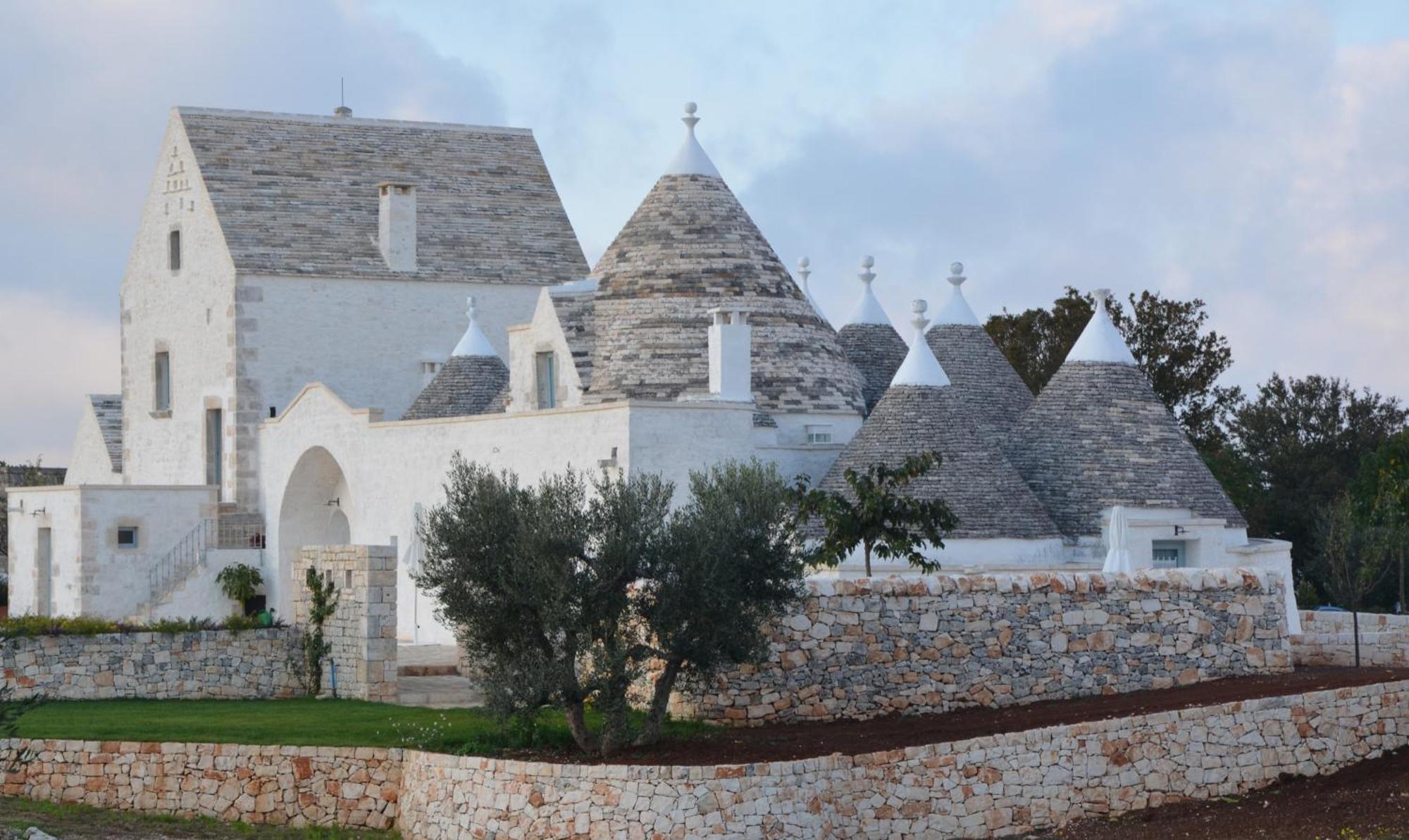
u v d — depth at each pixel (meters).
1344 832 30.05
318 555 40.28
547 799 29.22
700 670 32.03
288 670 40.25
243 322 63.03
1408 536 49.12
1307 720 33.56
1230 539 46.25
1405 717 34.50
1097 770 31.83
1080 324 92.56
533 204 70.06
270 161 67.12
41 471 95.62
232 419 62.94
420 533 32.84
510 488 32.53
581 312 51.22
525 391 52.94
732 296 50.50
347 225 66.19
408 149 69.88
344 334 64.38
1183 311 92.94
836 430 49.84
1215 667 36.50
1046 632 35.62
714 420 45.81
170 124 67.94
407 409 64.00
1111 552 40.94
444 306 66.00
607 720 31.08
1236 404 91.88
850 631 34.69
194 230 65.94
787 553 32.69
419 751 31.61
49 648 38.34
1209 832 30.47
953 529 41.62
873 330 56.00
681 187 52.38
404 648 47.62
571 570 31.14
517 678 30.80
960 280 54.16
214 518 61.66
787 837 28.95
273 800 31.97
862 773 30.17
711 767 28.73
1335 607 65.12
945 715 34.50
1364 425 87.25
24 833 29.47
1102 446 46.41
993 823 30.88
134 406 70.06
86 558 59.50
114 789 32.62
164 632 39.28
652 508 32.09
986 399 52.19
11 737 32.31
